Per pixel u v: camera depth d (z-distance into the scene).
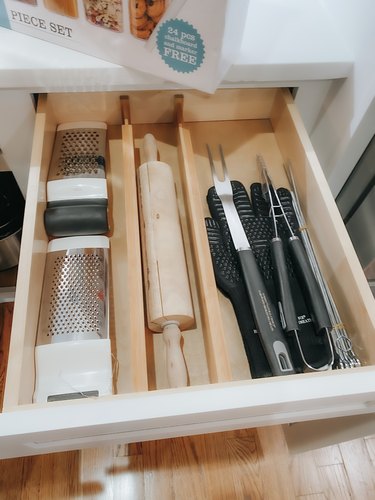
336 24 0.72
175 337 0.58
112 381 0.58
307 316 0.61
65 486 0.97
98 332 0.59
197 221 0.64
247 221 0.69
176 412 0.45
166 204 0.65
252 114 0.83
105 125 0.77
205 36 0.55
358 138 0.72
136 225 0.62
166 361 0.58
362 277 0.58
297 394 0.47
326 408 0.56
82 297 0.61
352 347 0.61
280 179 0.77
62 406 0.45
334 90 0.75
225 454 1.03
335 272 0.64
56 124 0.76
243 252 0.63
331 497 0.99
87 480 0.98
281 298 0.60
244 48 0.67
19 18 0.62
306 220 0.73
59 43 0.63
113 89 0.67
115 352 0.62
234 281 0.63
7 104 0.68
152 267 0.61
